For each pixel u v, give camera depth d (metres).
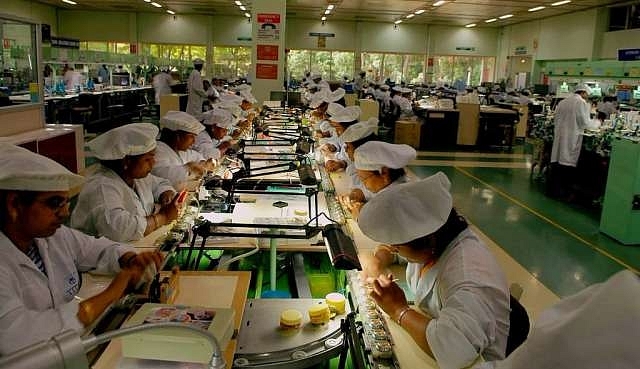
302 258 3.34
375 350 1.52
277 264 3.28
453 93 13.66
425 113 10.41
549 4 13.30
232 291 1.86
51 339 0.62
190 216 2.62
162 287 1.71
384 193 1.59
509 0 12.77
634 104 9.33
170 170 3.32
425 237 1.59
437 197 1.55
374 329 1.62
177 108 10.77
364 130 3.49
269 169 3.57
